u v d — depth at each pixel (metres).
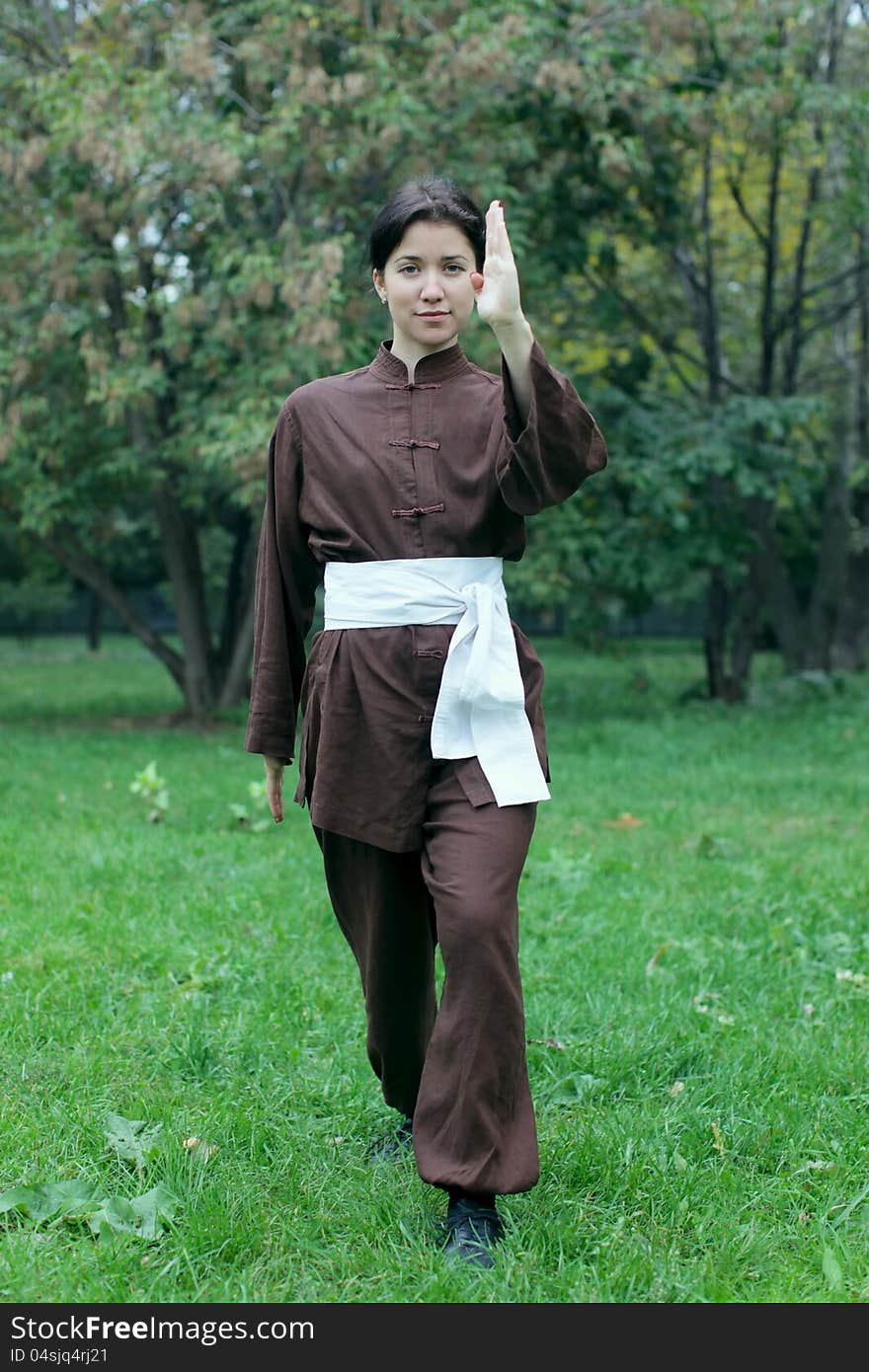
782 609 15.30
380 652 2.47
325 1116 3.07
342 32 10.00
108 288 10.21
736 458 11.52
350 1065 3.32
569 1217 2.55
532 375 2.24
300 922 4.59
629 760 9.16
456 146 9.95
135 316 10.85
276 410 9.29
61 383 10.75
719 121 10.91
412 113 9.45
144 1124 2.94
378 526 2.48
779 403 11.86
